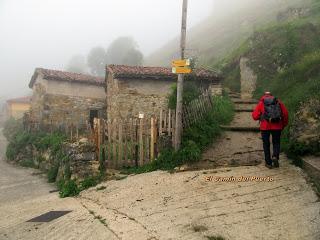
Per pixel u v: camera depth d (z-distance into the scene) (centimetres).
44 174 1553
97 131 1065
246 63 2039
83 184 966
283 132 1026
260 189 716
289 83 1479
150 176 900
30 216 777
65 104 2322
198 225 583
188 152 957
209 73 1727
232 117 1327
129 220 641
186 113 1058
